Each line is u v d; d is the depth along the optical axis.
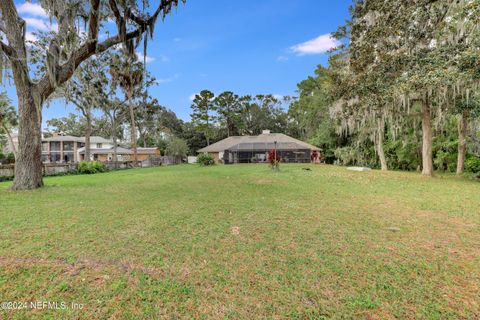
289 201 5.67
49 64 7.64
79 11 8.00
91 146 41.66
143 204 5.41
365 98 11.10
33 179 8.08
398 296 1.97
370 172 14.23
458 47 8.23
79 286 2.14
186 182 9.49
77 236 3.35
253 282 2.19
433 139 15.22
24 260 2.62
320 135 25.42
